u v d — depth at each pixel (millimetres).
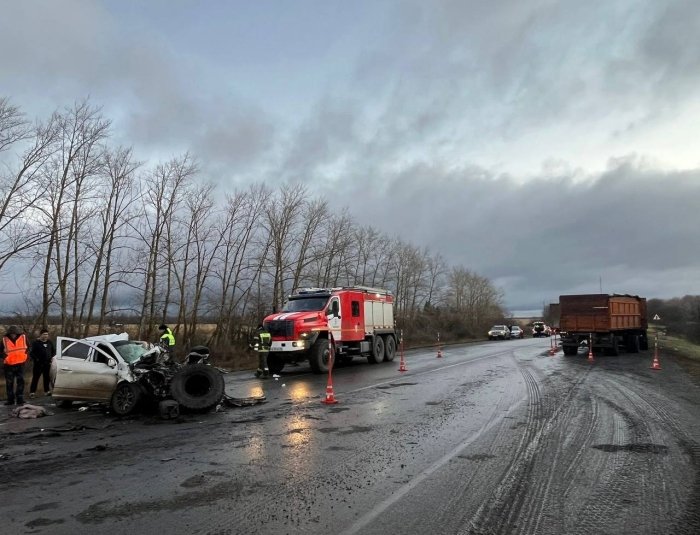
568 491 5188
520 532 4211
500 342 45688
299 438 7734
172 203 27141
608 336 23922
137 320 26516
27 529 4422
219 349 26422
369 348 21312
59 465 6527
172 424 9203
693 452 6645
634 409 9758
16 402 12180
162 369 10617
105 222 24969
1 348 12344
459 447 6988
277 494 5219
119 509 4879
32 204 21500
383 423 8742
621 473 5766
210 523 4488
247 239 30391
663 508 4715
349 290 20203
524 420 8758
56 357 10922
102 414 10461
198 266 28219
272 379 16406
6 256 20844
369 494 5172
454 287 74188
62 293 22953
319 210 34469
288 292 32688
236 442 7590
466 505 4828
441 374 16547
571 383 13750
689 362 20844
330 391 11109
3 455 7109
